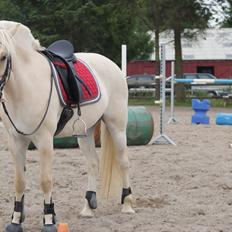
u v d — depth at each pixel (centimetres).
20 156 637
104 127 754
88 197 734
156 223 689
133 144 1398
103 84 727
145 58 6191
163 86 1448
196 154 1248
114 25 4166
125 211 743
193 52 6525
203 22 3734
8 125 622
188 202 805
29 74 608
